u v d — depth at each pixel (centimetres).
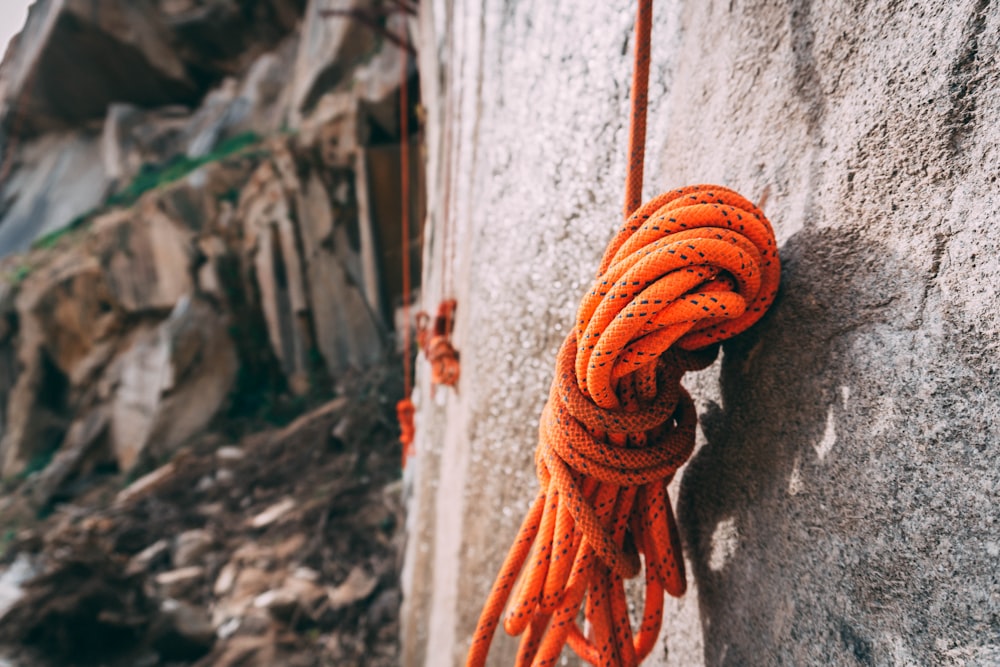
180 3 1324
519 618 71
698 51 92
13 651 441
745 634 67
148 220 1037
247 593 508
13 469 1048
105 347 1067
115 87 1430
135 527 687
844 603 54
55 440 1072
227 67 1402
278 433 895
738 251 58
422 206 818
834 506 56
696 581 80
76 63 1370
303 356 1009
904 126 52
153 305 1039
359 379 892
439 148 383
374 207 960
